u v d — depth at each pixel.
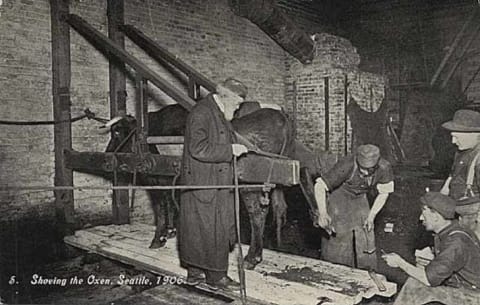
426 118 10.60
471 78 10.51
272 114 4.81
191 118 3.83
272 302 3.72
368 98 10.13
